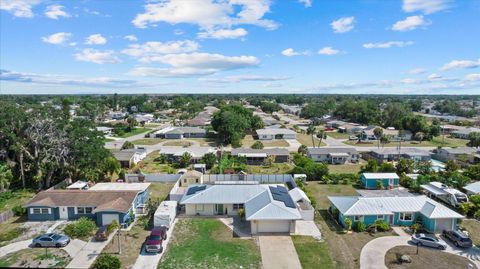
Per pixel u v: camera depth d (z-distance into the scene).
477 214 41.00
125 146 87.81
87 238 35.47
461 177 53.81
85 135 54.91
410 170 63.03
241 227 38.59
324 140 109.75
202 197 42.78
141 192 46.00
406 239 35.59
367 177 55.78
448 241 35.03
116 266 28.64
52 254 31.97
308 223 39.88
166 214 37.78
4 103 58.28
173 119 167.62
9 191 51.16
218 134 111.31
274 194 42.56
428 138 111.00
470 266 29.97
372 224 37.69
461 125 138.88
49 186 53.97
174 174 59.38
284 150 80.00
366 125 143.25
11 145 52.78
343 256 31.83
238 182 55.06
